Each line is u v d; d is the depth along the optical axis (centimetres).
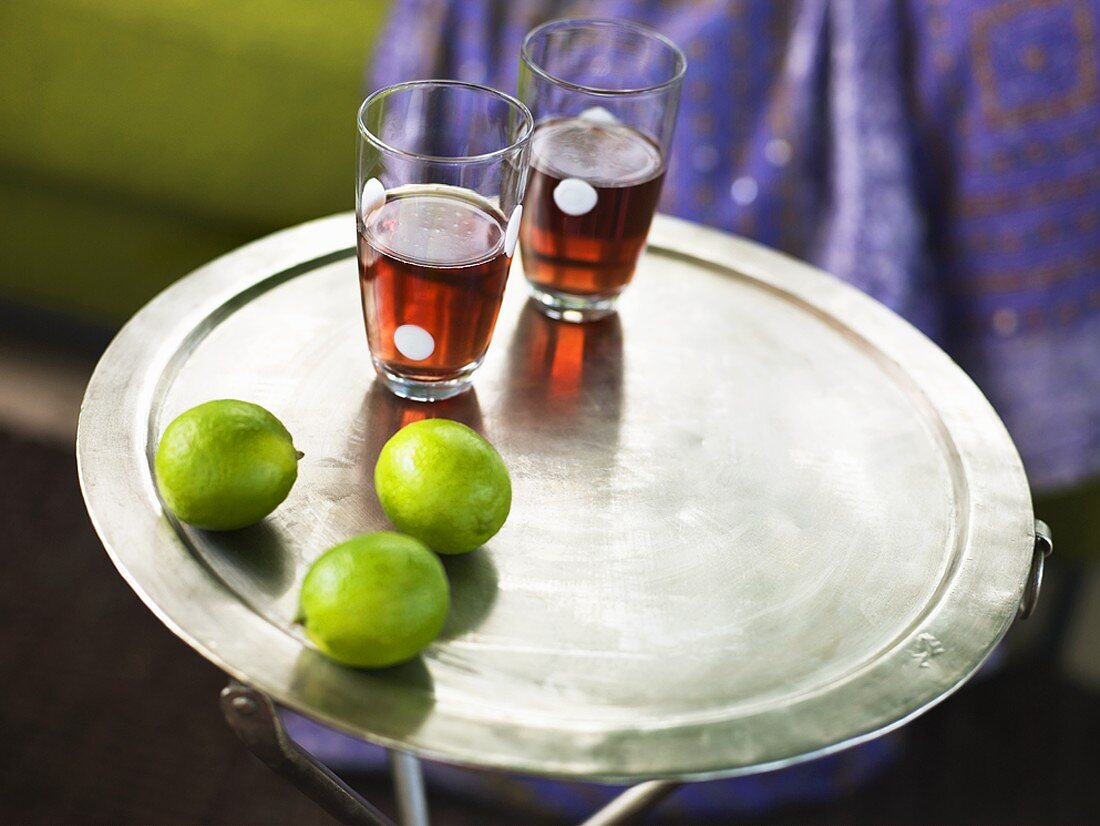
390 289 85
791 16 142
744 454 89
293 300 96
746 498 86
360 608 73
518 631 77
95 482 81
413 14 142
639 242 94
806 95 140
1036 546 85
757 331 99
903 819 129
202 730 128
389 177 83
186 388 88
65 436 154
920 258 137
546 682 75
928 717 138
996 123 136
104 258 157
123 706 128
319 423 87
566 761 72
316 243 100
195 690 131
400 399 90
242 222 152
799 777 128
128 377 88
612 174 91
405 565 74
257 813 122
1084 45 134
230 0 143
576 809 126
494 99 86
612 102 90
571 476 86
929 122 138
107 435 84
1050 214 136
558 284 95
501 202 84
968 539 84
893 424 92
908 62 138
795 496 87
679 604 80
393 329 86
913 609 81
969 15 135
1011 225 137
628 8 144
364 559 73
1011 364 139
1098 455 136
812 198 141
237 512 78
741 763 72
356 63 142
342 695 73
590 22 94
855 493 87
